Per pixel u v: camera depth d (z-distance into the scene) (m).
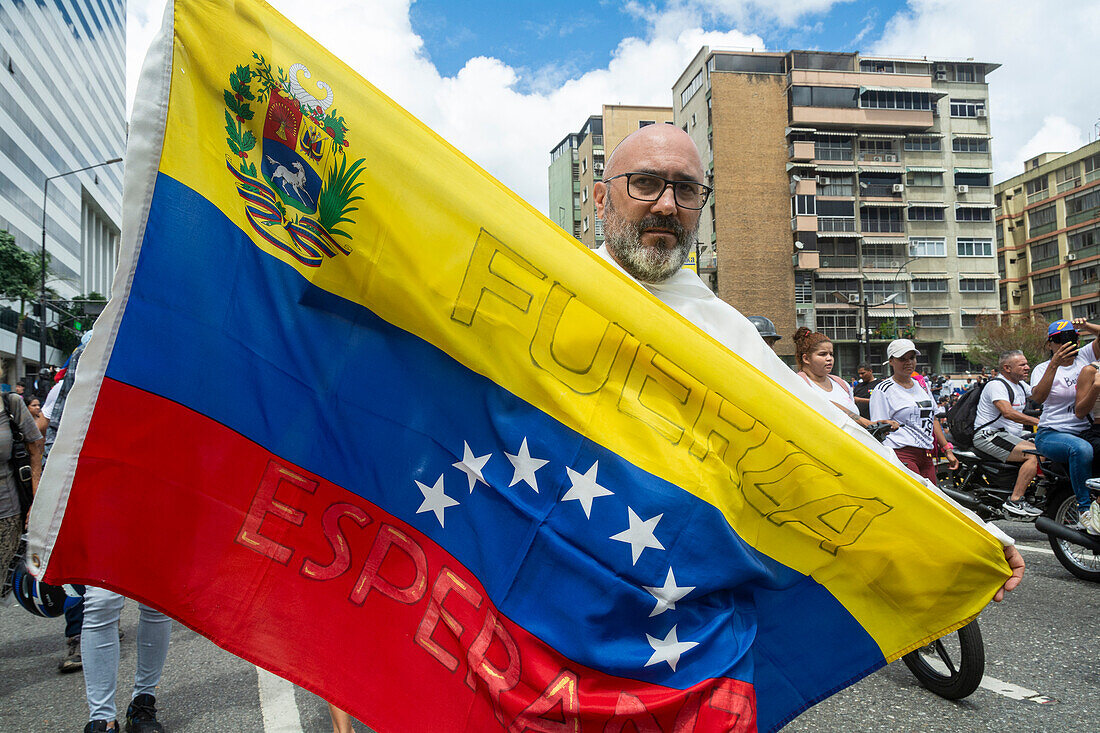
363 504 1.52
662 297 1.91
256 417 1.50
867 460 1.65
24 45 59.44
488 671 1.44
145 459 1.44
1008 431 6.04
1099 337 5.32
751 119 45.56
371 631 1.48
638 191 1.87
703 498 1.53
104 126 85.62
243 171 1.52
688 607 1.50
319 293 1.54
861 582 1.69
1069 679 3.28
